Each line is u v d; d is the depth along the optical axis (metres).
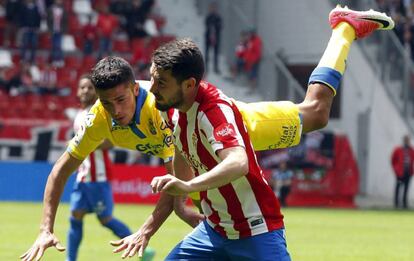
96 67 14.44
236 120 12.93
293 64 66.62
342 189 62.50
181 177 14.48
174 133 13.45
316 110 14.41
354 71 65.19
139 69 67.69
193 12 76.38
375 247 33.94
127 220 43.88
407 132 65.31
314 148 62.25
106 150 26.44
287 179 60.91
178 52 12.41
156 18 74.94
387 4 68.44
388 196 65.38
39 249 14.08
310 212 55.81
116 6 71.94
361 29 15.53
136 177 58.97
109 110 14.64
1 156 59.59
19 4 68.56
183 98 12.68
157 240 35.12
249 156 13.05
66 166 15.02
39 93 66.44
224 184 12.00
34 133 59.91
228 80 66.50
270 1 66.75
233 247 13.35
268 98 63.97
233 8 67.81
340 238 37.75
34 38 67.94
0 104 64.19
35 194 58.53
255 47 64.19
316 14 66.94
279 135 13.88
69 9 73.44
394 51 65.56
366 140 64.88
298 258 29.53
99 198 26.31
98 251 30.61
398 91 65.62
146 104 15.57
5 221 42.94
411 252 32.16
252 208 13.19
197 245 13.72
